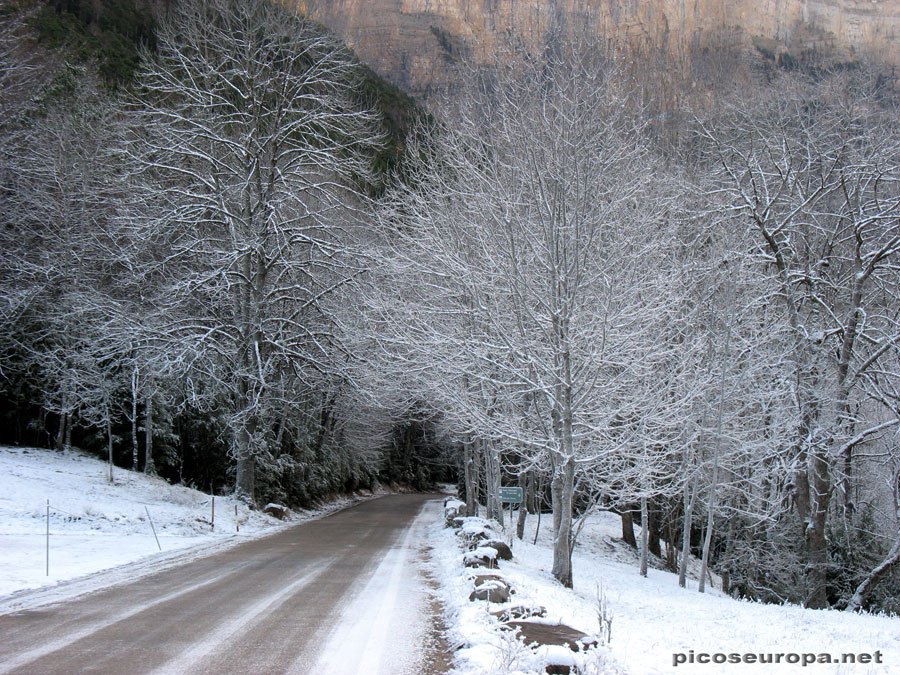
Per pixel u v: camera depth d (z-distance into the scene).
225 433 32.62
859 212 23.58
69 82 37.91
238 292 28.88
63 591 10.74
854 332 22.66
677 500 28.02
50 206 32.19
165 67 29.52
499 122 19.08
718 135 25.75
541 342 15.64
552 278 14.34
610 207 15.56
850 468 27.67
